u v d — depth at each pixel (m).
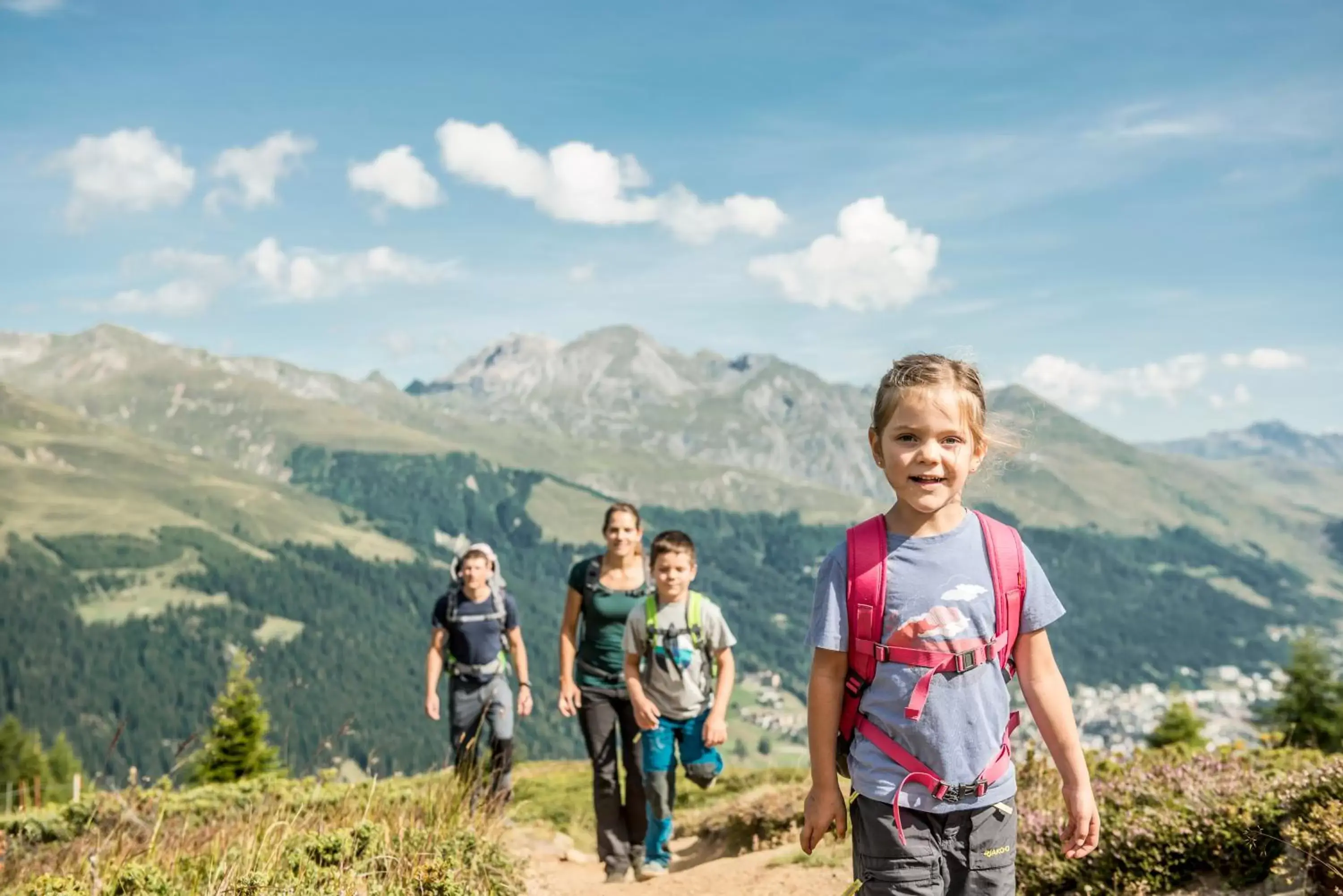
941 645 2.81
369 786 7.08
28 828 7.00
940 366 2.90
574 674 7.84
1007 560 2.88
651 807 7.31
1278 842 4.53
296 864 5.18
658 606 7.18
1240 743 7.18
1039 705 2.89
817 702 2.94
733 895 6.50
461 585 8.96
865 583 2.90
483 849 6.19
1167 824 4.92
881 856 2.80
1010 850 2.83
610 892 6.94
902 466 2.87
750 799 9.79
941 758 2.79
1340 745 6.68
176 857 5.48
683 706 7.19
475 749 8.48
